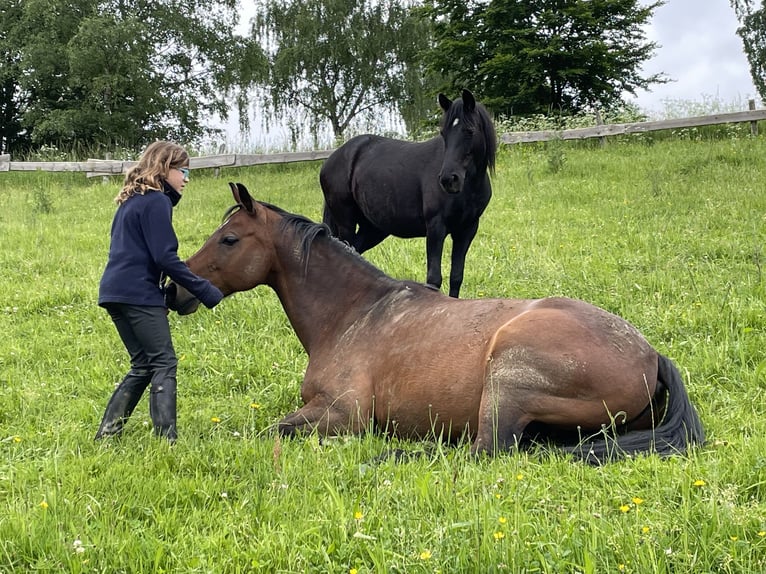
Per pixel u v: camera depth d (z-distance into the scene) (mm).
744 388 5172
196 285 4723
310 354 5172
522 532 3078
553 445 4102
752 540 2998
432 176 7730
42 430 4980
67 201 16562
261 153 22484
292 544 3131
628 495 3439
